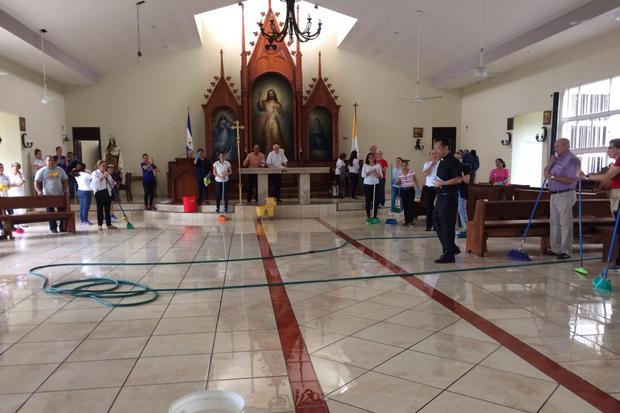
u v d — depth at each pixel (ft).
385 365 8.87
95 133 45.60
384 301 13.05
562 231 18.04
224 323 11.41
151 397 7.72
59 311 12.50
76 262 18.94
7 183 29.32
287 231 27.14
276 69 45.93
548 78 35.09
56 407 7.43
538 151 36.58
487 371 8.55
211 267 17.79
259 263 18.39
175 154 46.80
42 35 31.94
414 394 7.74
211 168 38.34
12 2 26.35
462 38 36.76
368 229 27.58
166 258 19.57
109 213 29.30
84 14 30.81
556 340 10.02
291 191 43.93
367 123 49.29
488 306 12.43
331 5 36.68
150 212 35.04
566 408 7.22
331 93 46.91
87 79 42.52
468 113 48.73
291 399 7.62
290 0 24.63
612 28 28.14
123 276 16.48
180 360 9.21
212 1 34.42
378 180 30.04
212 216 32.40
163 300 13.47
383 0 33.68
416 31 37.86
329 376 8.45
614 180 16.15
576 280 15.06
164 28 38.32
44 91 40.04
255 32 44.52
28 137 36.83
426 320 11.39
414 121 49.88
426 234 25.34
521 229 19.08
